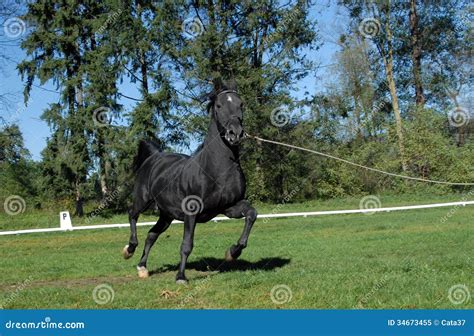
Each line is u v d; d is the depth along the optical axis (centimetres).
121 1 3894
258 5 4047
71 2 3869
